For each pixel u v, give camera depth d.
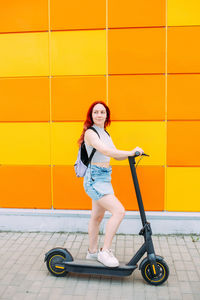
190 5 3.96
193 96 4.05
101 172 2.99
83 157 3.03
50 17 4.12
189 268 3.33
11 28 4.18
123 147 4.18
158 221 4.19
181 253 3.68
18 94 4.26
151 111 4.11
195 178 4.15
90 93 4.16
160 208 4.21
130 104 4.12
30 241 4.05
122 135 4.16
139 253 2.97
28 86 4.23
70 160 4.27
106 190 2.97
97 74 4.13
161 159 4.16
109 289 2.95
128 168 4.20
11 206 4.39
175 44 4.01
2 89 4.27
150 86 4.08
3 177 4.38
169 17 3.98
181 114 4.08
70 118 4.21
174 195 4.19
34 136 4.30
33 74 4.21
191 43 3.99
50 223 4.33
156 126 4.12
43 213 4.32
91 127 3.00
